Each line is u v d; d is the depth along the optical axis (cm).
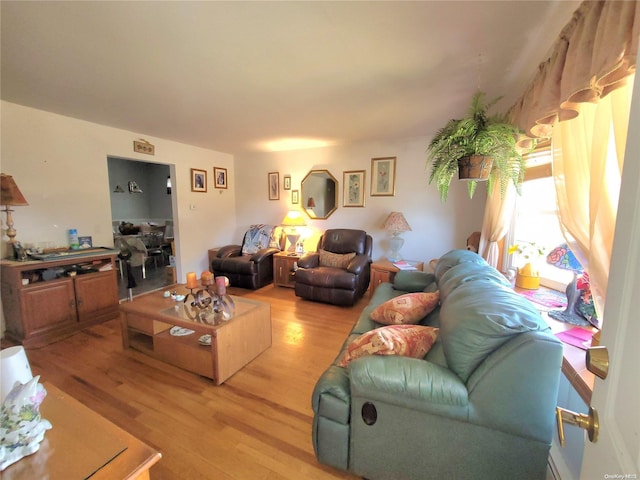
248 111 277
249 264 408
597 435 56
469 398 103
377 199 417
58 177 290
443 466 110
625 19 80
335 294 346
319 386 126
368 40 157
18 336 247
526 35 149
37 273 256
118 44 162
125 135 349
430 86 217
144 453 86
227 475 131
